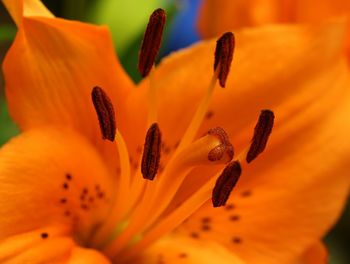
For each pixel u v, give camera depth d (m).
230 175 0.27
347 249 0.41
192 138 0.28
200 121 0.28
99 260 0.27
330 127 0.29
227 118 0.29
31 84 0.27
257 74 0.29
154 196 0.28
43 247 0.27
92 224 0.29
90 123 0.28
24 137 0.27
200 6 0.35
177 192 0.29
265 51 0.29
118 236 0.29
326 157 0.29
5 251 0.26
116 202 0.29
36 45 0.27
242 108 0.29
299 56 0.29
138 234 0.29
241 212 0.29
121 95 0.28
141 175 0.28
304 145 0.29
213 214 0.29
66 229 0.28
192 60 0.29
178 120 0.29
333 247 0.41
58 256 0.27
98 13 0.34
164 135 0.29
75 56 0.28
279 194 0.29
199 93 0.29
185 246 0.29
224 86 0.28
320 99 0.29
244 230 0.29
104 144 0.29
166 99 0.29
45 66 0.27
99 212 0.29
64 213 0.28
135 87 0.28
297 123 0.29
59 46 0.27
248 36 0.29
